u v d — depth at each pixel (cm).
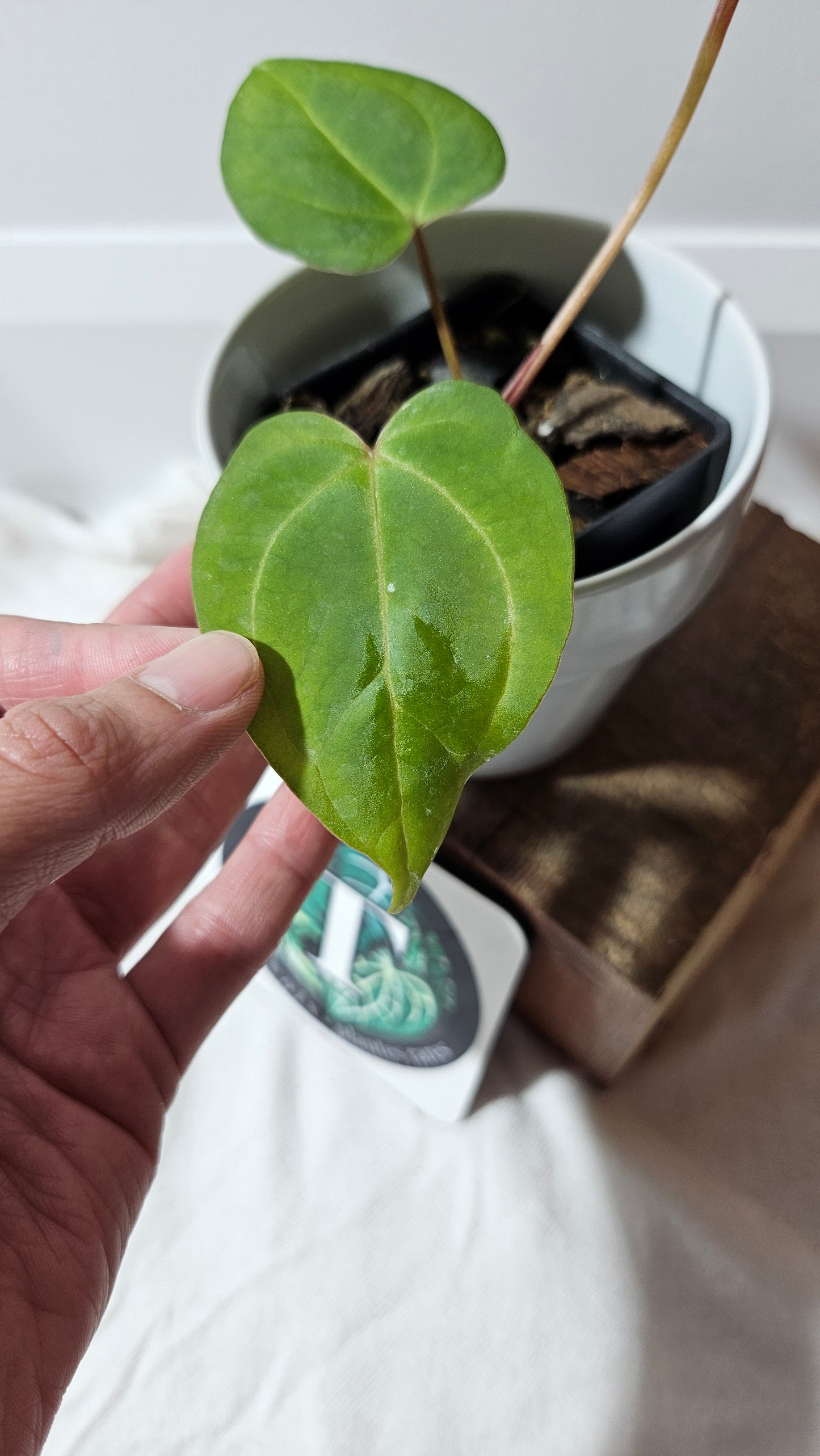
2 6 31
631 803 33
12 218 39
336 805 17
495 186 22
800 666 34
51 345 43
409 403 18
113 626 29
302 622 18
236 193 21
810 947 41
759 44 31
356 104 21
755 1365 34
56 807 22
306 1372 35
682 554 21
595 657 24
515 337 27
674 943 31
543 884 32
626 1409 34
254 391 26
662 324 26
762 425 23
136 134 36
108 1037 29
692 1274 36
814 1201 37
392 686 17
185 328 42
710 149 35
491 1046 36
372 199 21
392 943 36
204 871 43
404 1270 37
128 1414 35
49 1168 27
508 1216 37
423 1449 34
